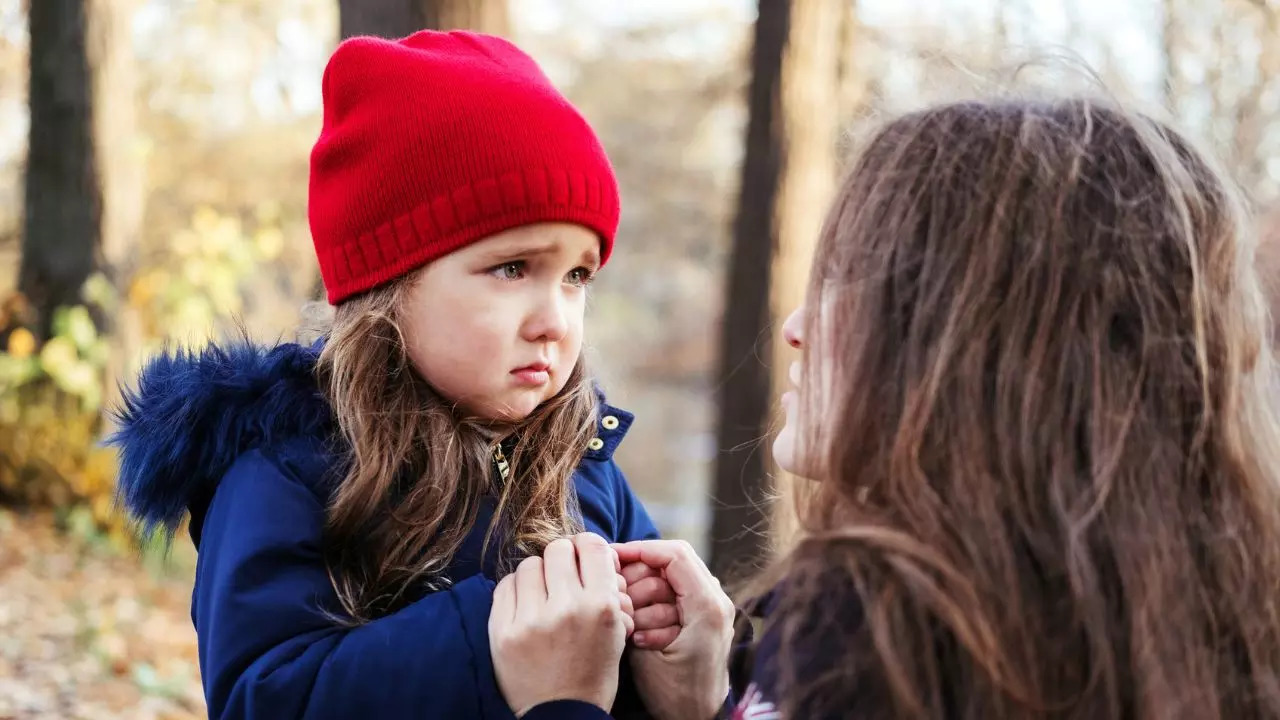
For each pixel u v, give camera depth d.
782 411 1.37
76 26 7.15
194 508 1.49
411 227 1.44
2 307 7.00
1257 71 7.05
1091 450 1.05
